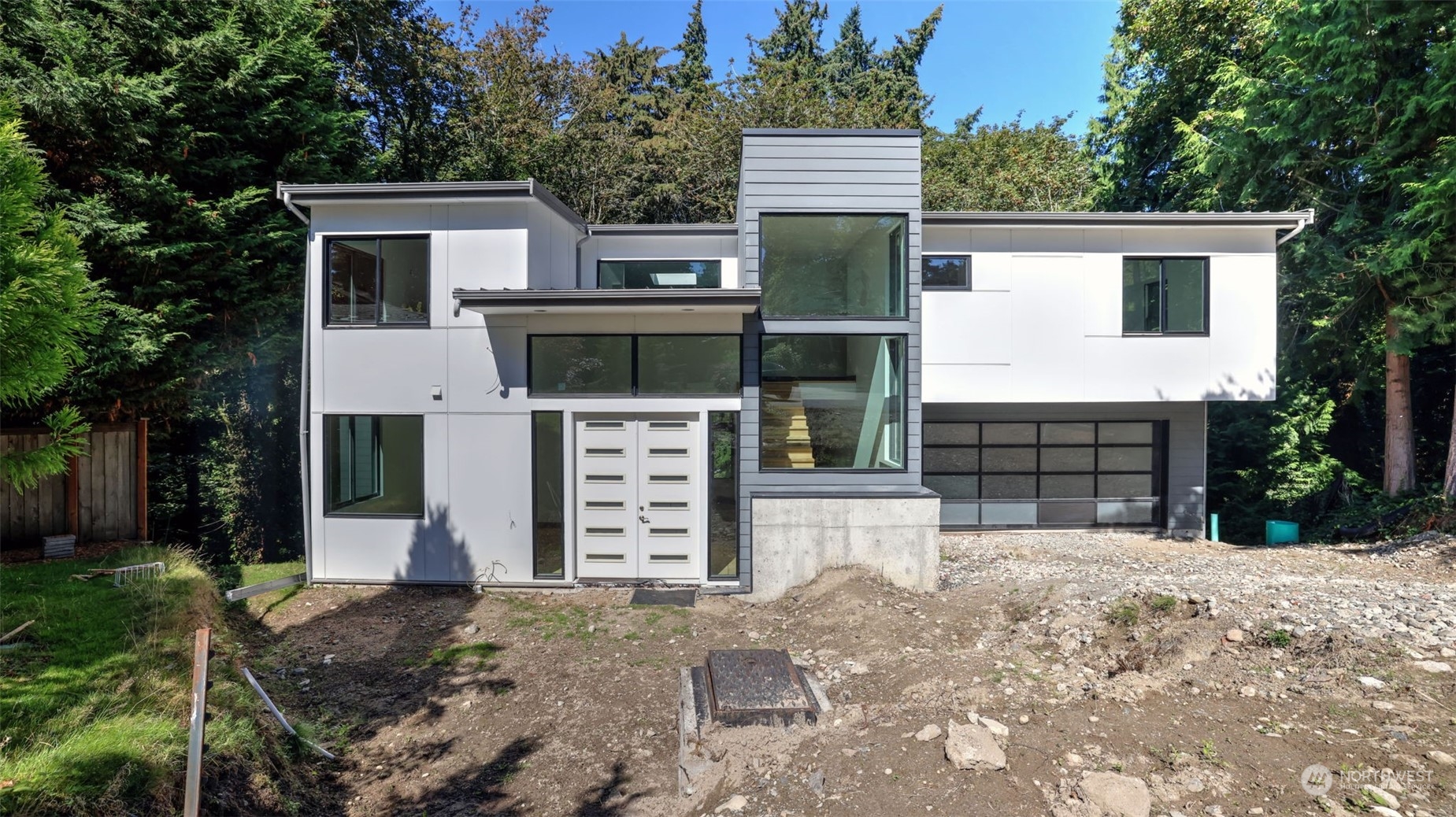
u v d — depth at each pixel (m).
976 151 25.36
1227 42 18.42
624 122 27.69
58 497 10.05
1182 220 11.86
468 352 9.64
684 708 5.86
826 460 9.62
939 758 4.43
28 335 3.61
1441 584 8.10
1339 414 18.19
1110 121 24.98
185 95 10.84
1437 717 4.48
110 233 9.66
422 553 9.71
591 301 8.70
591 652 7.48
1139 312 12.31
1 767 3.87
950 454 14.20
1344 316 14.84
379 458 9.79
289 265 12.23
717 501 9.77
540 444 9.75
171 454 12.81
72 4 10.08
